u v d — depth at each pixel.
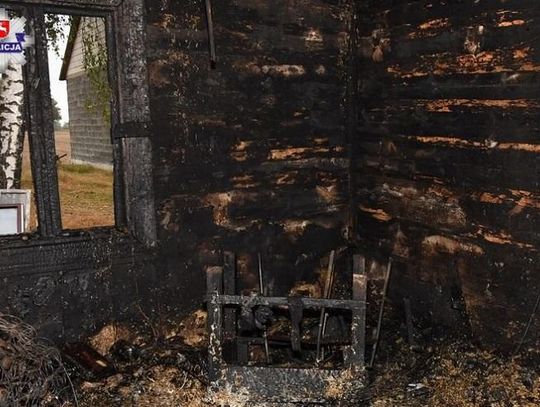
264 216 4.01
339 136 4.32
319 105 4.18
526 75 2.91
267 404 2.90
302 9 3.97
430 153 3.64
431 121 3.61
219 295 3.01
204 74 3.60
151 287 3.58
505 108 3.06
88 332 3.37
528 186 2.96
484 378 3.02
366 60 4.14
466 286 3.44
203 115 3.63
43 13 3.04
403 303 3.99
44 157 3.12
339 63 4.22
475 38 3.20
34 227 6.91
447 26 3.40
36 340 3.14
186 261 3.70
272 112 3.94
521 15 2.91
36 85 3.04
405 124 3.84
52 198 3.18
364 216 4.34
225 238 3.85
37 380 2.74
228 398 2.92
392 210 4.05
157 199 3.52
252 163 3.91
